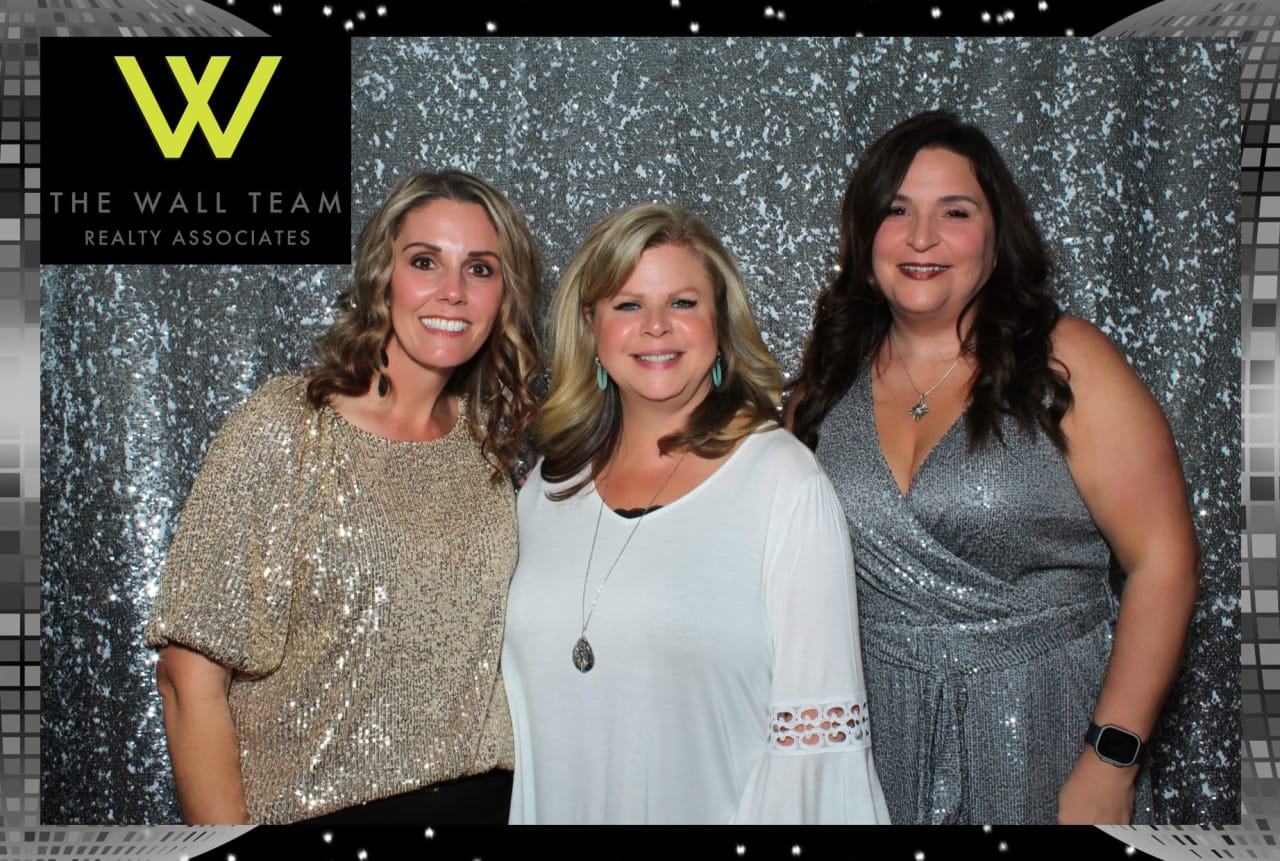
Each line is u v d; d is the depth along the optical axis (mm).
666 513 1558
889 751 1618
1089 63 2111
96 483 2107
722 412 1618
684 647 1481
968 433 1576
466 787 1564
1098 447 1549
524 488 1735
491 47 2131
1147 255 2123
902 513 1592
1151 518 1546
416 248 1549
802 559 1485
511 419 1687
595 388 1681
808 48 2119
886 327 1749
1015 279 1642
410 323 1551
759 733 1511
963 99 2125
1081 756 1566
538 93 2129
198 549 1432
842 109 2121
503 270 1618
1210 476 2135
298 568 1474
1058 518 1565
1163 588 1535
